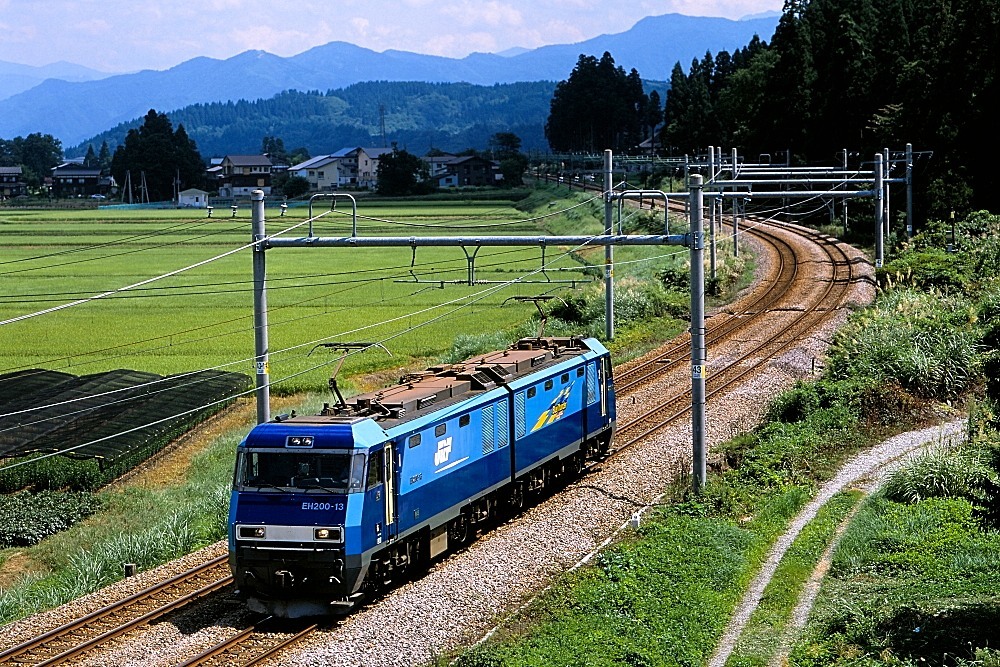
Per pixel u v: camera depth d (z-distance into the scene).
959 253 61.34
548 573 22.33
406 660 18.08
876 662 16.16
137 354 50.94
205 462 35.31
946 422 34.00
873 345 39.50
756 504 26.41
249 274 81.56
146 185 199.25
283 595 20.12
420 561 22.64
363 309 63.50
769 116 113.06
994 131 82.06
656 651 17.55
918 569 20.98
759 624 19.19
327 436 20.30
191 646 18.55
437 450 22.67
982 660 15.41
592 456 31.44
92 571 24.28
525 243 26.56
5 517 29.84
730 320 54.06
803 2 138.12
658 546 22.75
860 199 94.81
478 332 55.06
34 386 43.59
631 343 50.09
